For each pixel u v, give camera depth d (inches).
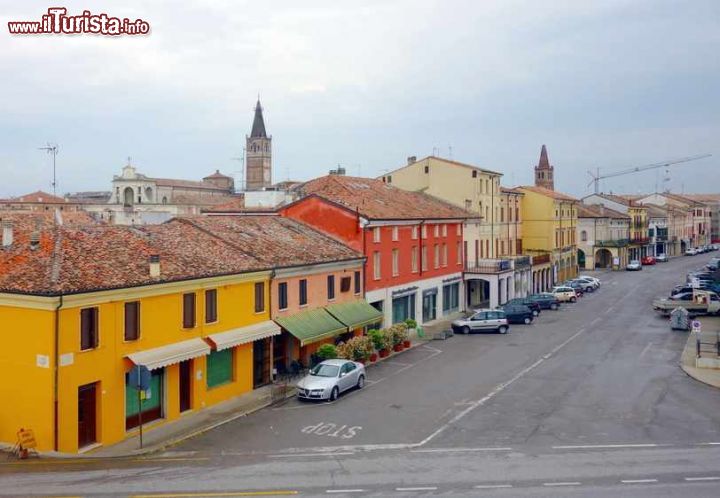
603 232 3922.2
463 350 1561.3
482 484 707.4
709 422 960.3
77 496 667.4
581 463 778.8
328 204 1628.9
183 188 4576.8
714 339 1668.3
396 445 868.6
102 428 890.7
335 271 1464.1
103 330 896.9
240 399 1123.3
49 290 823.1
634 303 2433.6
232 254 1206.9
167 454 841.5
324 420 994.7
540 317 2118.6
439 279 2048.5
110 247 1027.9
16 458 817.5
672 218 5059.1
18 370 853.2
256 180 6510.8
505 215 2748.5
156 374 994.7
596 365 1379.2
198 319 1063.0
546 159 5315.0
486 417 1000.9
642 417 989.8
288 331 1241.4
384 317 1708.9
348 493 681.0
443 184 2440.9
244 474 748.6
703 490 681.6
